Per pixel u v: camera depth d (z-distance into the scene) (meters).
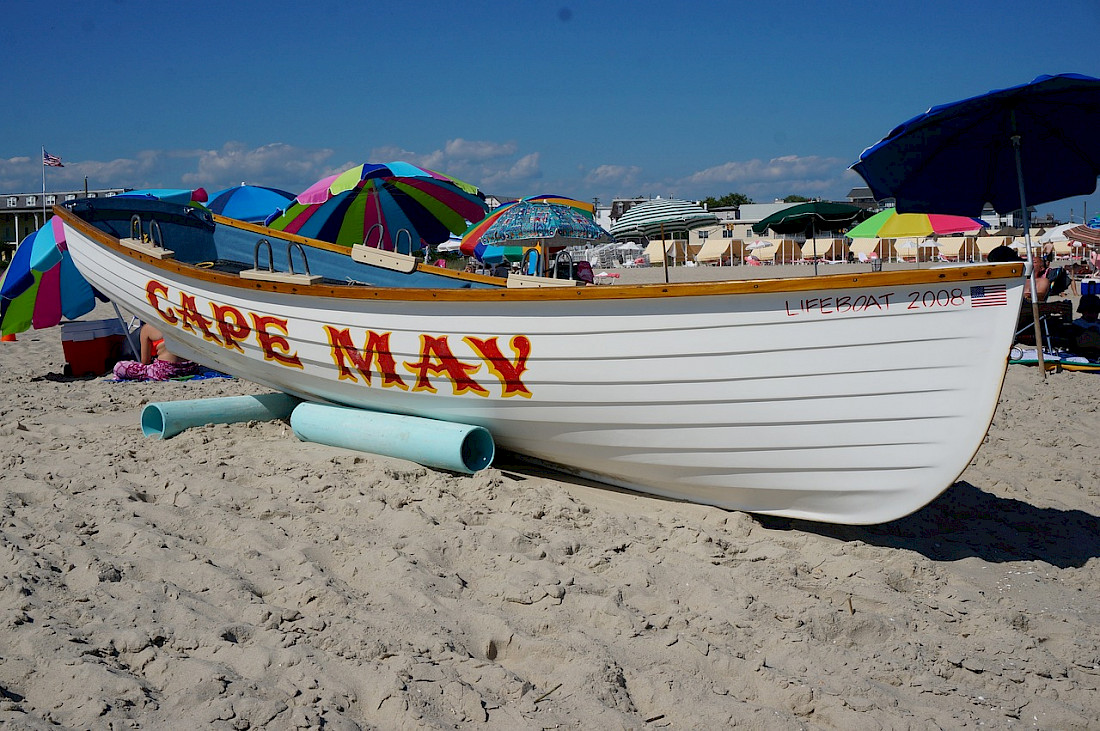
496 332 5.53
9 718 2.86
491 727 3.04
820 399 4.75
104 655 3.36
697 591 4.18
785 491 5.09
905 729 3.12
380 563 4.31
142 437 7.00
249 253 9.11
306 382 6.95
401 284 8.24
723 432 5.06
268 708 3.02
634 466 5.57
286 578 4.15
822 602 4.07
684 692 3.28
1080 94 7.46
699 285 4.78
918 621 3.97
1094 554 4.88
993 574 4.59
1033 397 9.12
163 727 2.90
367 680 3.27
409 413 6.39
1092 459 6.75
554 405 5.51
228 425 7.29
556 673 3.39
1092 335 11.32
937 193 9.51
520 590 4.04
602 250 48.19
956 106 7.20
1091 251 34.78
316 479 5.65
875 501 4.84
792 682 3.34
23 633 3.46
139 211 8.82
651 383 5.12
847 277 4.50
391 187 13.20
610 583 4.23
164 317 7.68
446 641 3.52
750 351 4.81
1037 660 3.63
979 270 4.32
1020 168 8.38
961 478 6.23
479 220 14.09
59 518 4.86
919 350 4.50
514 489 5.55
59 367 12.54
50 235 12.41
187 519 4.93
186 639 3.51
